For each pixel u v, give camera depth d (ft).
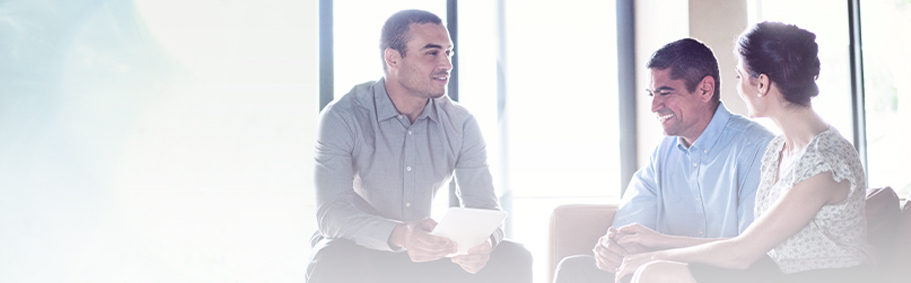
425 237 4.96
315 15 10.16
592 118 10.97
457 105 6.56
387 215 6.15
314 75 10.26
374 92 6.17
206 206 10.90
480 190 6.37
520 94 10.76
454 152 6.34
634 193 5.81
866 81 11.26
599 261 4.77
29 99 10.53
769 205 4.18
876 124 11.27
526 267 5.70
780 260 4.03
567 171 10.87
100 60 10.68
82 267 10.78
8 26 10.45
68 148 10.64
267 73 10.57
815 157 3.84
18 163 10.53
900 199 5.00
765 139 5.14
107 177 10.77
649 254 4.26
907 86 11.28
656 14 10.45
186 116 10.75
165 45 10.65
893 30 11.32
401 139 6.16
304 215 11.00
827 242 3.87
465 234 4.97
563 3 10.94
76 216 10.72
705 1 9.90
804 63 4.01
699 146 5.42
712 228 5.37
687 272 3.79
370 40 10.13
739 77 4.34
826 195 3.79
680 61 5.27
